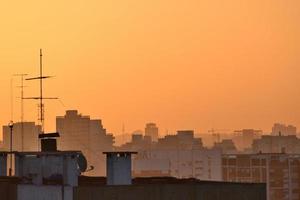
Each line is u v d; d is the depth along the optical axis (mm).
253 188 88625
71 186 85312
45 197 87000
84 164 89250
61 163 88438
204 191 87625
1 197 91438
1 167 106938
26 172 91625
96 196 85188
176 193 86875
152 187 86250
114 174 89062
